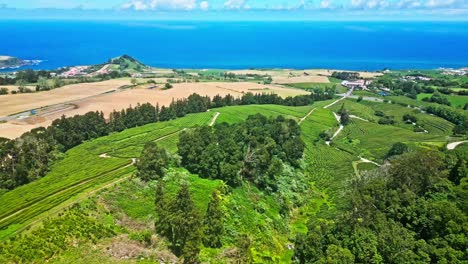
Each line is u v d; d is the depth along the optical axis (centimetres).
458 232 7612
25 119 17750
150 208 9269
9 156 12044
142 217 8906
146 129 17388
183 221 7788
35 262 6744
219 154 11456
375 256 7188
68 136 15125
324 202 12456
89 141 16000
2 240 7638
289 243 9888
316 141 18350
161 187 9544
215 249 8375
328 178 14175
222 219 9188
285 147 14400
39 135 14000
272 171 12338
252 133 13500
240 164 11738
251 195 11375
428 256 7112
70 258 6962
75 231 7662
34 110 19612
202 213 9306
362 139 19400
